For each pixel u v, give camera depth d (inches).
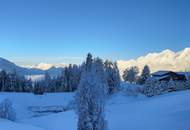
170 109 2192.4
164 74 4264.3
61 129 2148.1
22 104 4448.8
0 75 5772.6
